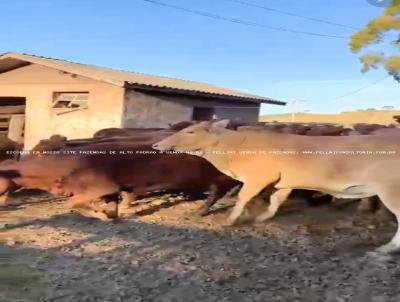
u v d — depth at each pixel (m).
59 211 9.03
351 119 36.75
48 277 5.44
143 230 7.69
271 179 7.47
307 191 9.62
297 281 5.46
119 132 11.57
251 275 5.66
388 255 6.32
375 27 14.05
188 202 9.91
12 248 6.56
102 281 5.36
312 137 7.45
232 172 7.83
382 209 8.79
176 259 6.21
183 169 8.71
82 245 6.77
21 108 19.02
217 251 6.59
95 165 8.18
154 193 10.47
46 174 8.06
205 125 7.83
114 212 8.38
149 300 4.85
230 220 8.06
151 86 16.22
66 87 17.20
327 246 6.92
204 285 5.30
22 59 17.23
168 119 17.55
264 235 7.49
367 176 6.54
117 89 15.95
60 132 17.33
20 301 4.73
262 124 10.75
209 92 18.81
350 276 5.63
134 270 5.76
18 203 9.80
